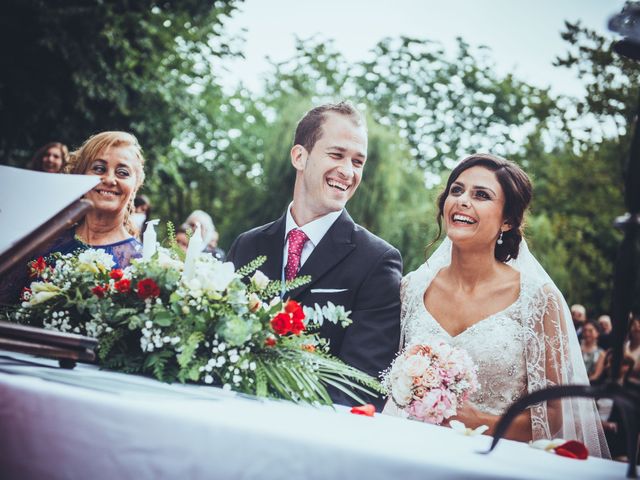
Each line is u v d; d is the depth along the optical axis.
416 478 1.37
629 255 1.70
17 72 11.16
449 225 3.65
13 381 1.57
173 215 22.39
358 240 3.47
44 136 11.84
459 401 3.13
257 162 24.88
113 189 3.61
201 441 1.44
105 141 3.66
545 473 1.50
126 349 2.41
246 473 1.41
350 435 1.55
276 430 1.43
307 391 2.31
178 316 2.33
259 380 2.27
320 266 3.37
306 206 3.55
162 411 1.47
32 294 2.68
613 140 20.16
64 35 11.05
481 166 3.65
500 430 1.70
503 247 3.72
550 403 3.45
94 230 3.62
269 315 2.45
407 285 3.88
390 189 17.80
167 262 2.49
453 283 3.74
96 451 1.47
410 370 2.83
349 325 3.28
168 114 13.32
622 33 1.72
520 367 3.52
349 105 3.61
